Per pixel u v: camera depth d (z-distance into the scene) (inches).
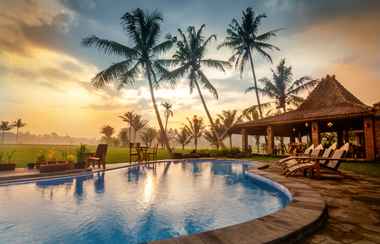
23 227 159.6
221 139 1037.8
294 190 202.8
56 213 191.2
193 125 1473.9
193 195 260.4
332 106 728.3
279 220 120.6
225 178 385.1
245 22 1093.8
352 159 540.4
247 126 833.5
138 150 605.3
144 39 912.9
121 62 906.7
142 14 908.6
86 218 179.9
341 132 963.3
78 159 422.3
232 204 223.6
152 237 146.6
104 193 267.1
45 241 138.4
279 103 1330.0
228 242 95.0
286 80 1349.7
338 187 229.8
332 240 106.3
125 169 484.4
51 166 363.6
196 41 1056.2
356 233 114.7
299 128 916.6
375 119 554.3
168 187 306.2
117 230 157.1
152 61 960.9
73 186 307.1
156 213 194.4
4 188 285.4
